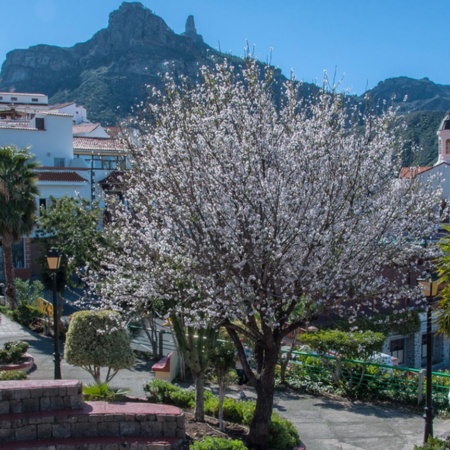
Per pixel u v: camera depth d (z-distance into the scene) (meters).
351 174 9.80
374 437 11.77
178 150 9.58
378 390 14.73
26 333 21.59
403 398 14.38
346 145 10.42
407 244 10.70
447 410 13.70
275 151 9.52
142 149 10.51
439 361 26.75
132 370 16.50
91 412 8.23
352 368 15.15
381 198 10.49
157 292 9.73
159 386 11.89
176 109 10.48
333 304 9.80
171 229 9.55
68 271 20.48
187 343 10.51
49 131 37.75
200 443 8.14
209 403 11.48
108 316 11.42
